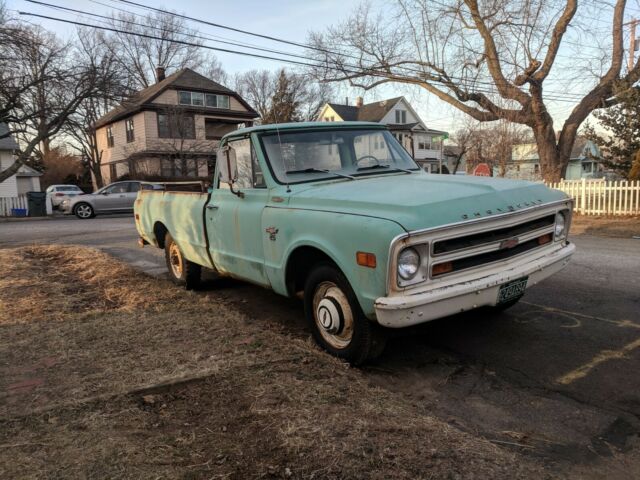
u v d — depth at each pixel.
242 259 4.89
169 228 6.55
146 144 34.25
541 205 3.97
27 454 2.55
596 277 6.84
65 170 51.19
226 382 3.39
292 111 47.03
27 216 25.66
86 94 24.06
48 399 3.18
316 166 4.71
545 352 4.22
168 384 3.36
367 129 5.15
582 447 2.82
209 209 5.40
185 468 2.44
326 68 21.44
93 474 2.38
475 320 5.07
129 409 3.04
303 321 5.27
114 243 12.26
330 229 3.67
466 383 3.69
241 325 4.74
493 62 19.22
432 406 3.34
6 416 2.96
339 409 3.02
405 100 48.47
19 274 7.37
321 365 3.75
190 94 36.50
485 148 34.22
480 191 3.77
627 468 2.62
